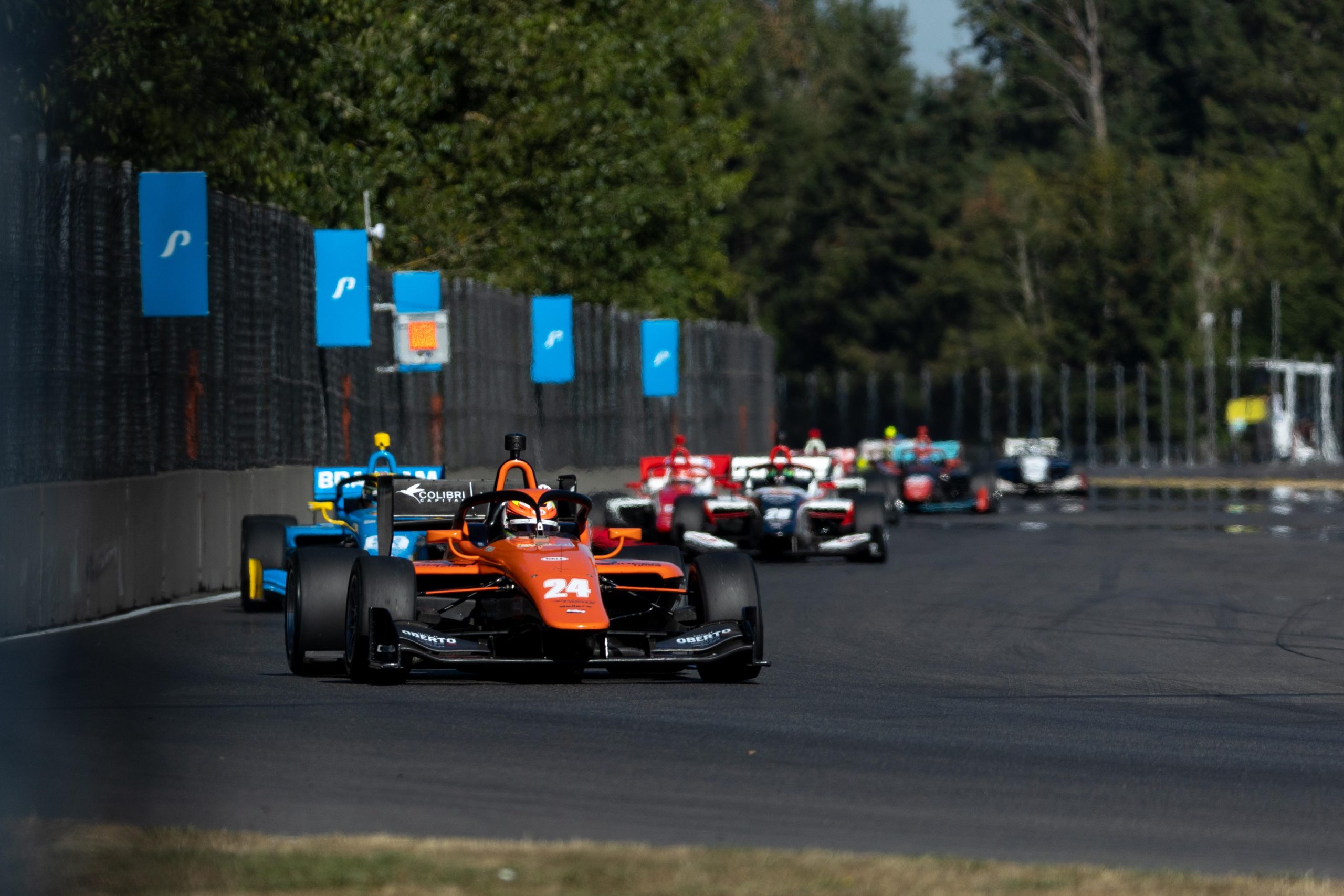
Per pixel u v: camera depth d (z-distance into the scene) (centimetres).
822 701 4259
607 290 17938
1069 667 5100
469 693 4238
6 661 4916
